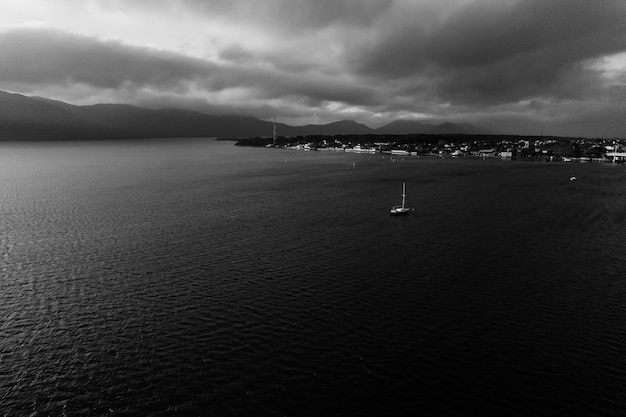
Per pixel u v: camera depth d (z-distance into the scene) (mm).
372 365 41219
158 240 84812
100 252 76500
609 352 43812
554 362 41969
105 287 60188
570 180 194000
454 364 41500
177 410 35250
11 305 54469
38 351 44031
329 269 67688
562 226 98688
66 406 35969
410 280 62969
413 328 48375
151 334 47156
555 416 34656
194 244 82000
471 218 108000
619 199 138000
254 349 44000
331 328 48250
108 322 49938
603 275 65438
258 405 35750
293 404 35844
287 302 55094
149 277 63969
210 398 36625
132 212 114312
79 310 53000
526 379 39281
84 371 40625
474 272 66562
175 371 40406
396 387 38000
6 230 93312
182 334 47062
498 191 157625
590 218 107875
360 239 86438
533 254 76188
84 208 120000
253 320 50188
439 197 142625
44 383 39000
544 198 140375
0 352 43844
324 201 134250
